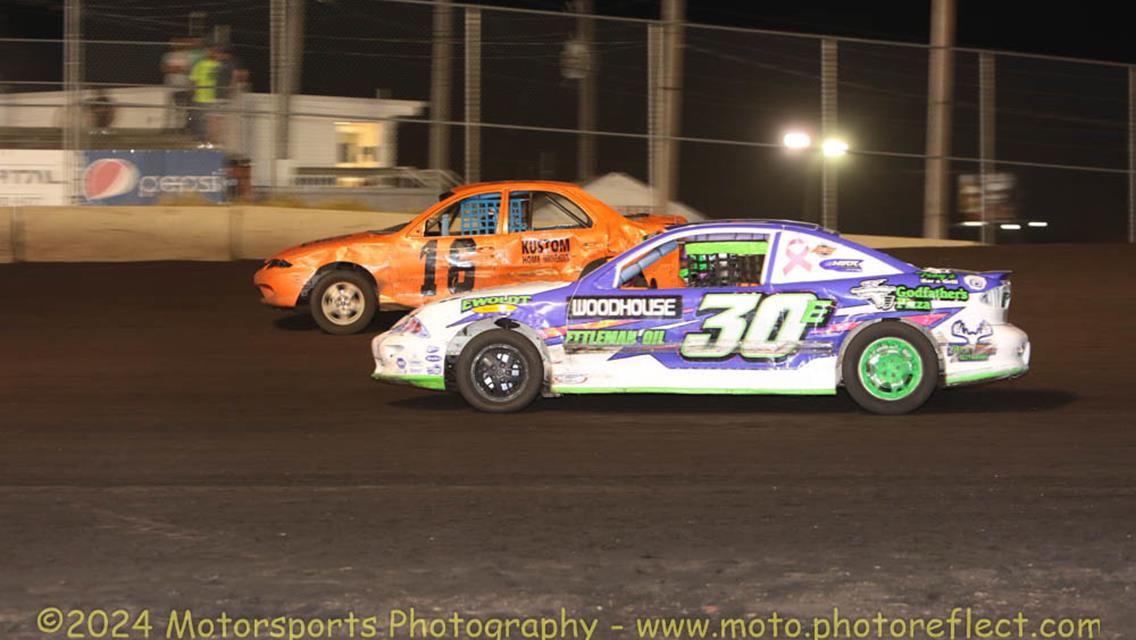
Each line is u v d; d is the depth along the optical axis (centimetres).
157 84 2345
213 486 904
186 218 2302
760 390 1123
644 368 1133
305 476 930
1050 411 1146
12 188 2317
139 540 774
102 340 1648
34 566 725
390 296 1683
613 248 1664
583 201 1678
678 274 1145
